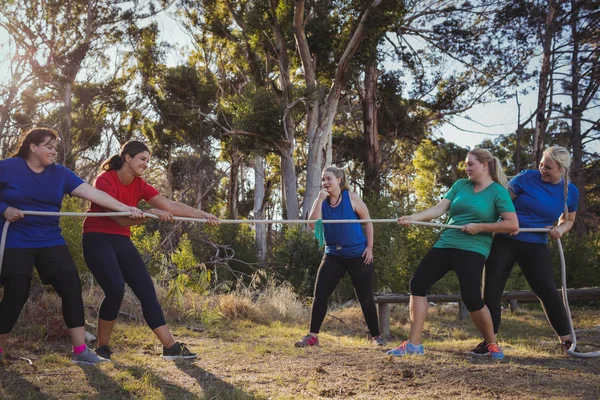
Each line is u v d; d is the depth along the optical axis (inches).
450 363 194.5
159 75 1065.5
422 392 156.9
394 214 580.4
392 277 542.3
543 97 928.9
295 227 612.7
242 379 170.9
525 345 246.2
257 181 1222.9
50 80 1107.3
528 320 390.0
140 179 200.8
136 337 233.9
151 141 1102.4
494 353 206.7
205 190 1046.4
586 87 1050.1
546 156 217.2
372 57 843.4
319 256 570.3
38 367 174.9
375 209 584.7
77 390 152.7
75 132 1091.3
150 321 192.2
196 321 301.6
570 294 273.1
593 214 1078.4
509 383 165.6
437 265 211.5
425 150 1610.5
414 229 616.7
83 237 188.1
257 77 935.7
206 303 322.7
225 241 758.5
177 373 175.3
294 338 263.7
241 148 868.6
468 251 205.0
